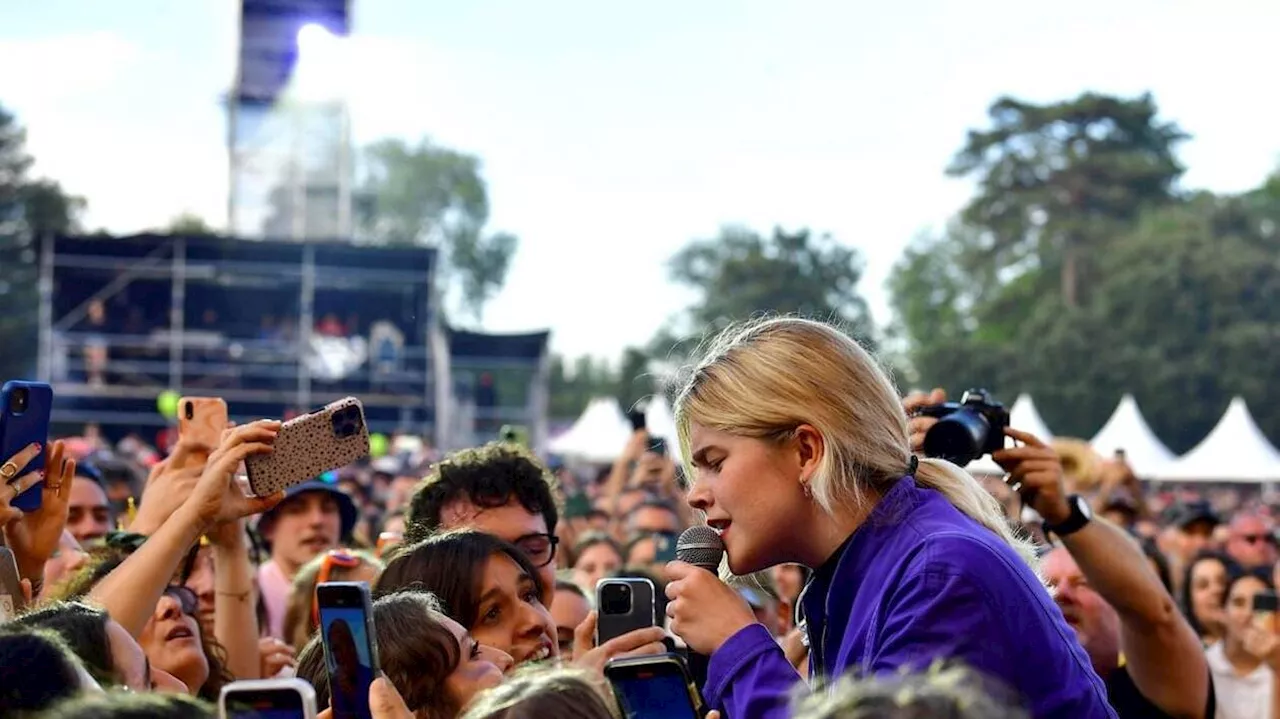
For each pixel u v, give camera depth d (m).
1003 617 3.05
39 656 2.75
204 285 30.30
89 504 7.04
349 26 32.91
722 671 3.22
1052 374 62.56
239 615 5.12
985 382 63.91
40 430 4.24
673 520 9.37
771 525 3.24
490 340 30.88
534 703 2.72
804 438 3.22
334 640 3.04
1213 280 61.72
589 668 3.29
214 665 4.91
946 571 3.08
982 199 87.88
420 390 30.05
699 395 3.29
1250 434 30.33
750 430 3.22
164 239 29.27
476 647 3.56
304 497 7.20
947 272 94.25
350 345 30.03
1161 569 6.63
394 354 29.84
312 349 29.73
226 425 4.84
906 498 3.25
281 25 32.59
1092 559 4.49
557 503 5.27
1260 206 73.19
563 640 5.46
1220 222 70.38
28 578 4.38
